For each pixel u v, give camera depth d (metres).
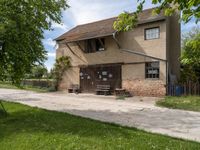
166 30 20.06
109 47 23.80
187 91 18.77
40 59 11.38
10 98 20.02
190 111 12.91
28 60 10.75
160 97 19.70
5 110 11.55
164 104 15.02
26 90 29.50
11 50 10.09
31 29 10.52
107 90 23.25
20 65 10.65
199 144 6.56
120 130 7.99
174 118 10.97
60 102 17.14
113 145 6.30
